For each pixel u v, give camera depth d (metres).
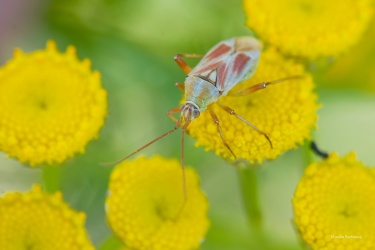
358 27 0.10
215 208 0.11
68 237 0.10
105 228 0.11
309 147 0.10
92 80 0.10
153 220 0.10
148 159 0.10
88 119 0.10
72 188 0.11
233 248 0.10
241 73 0.10
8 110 0.10
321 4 0.10
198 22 0.11
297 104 0.10
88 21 0.11
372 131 0.12
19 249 0.10
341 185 0.10
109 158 0.11
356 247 0.10
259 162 0.10
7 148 0.10
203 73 0.10
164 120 0.11
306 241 0.10
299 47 0.10
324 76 0.11
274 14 0.10
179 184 0.10
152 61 0.11
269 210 0.11
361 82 0.11
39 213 0.10
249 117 0.10
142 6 0.11
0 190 0.11
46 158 0.10
